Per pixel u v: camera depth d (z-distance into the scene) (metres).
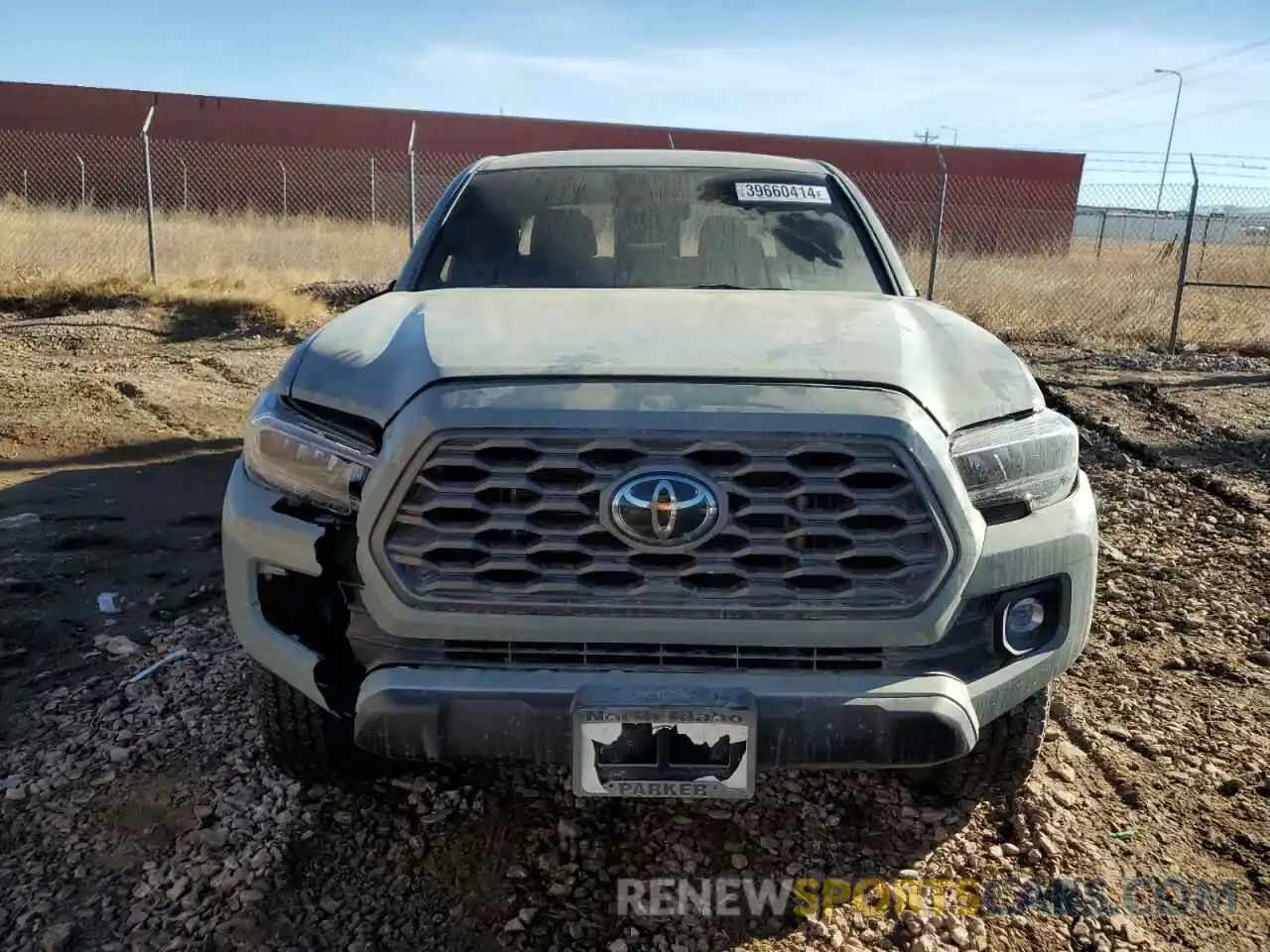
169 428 6.67
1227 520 5.21
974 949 2.28
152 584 4.11
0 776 2.81
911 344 2.46
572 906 2.41
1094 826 2.70
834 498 2.12
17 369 8.21
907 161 25.69
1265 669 3.58
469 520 2.13
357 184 23.09
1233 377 9.12
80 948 2.23
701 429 2.09
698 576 2.13
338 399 2.32
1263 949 2.29
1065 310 12.73
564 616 2.12
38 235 14.02
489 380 2.20
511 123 24.73
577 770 2.11
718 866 2.56
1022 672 2.32
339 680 2.30
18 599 3.92
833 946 2.29
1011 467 2.29
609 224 3.49
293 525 2.28
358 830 2.65
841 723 2.12
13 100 23.59
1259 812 2.76
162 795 2.75
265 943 2.27
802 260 3.41
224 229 17.17
